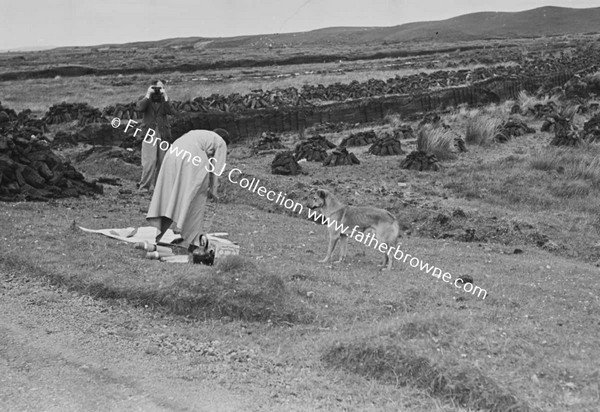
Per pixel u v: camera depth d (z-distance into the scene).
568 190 16.80
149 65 57.72
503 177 18.00
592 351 6.83
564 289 9.70
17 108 32.53
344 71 52.84
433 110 32.56
